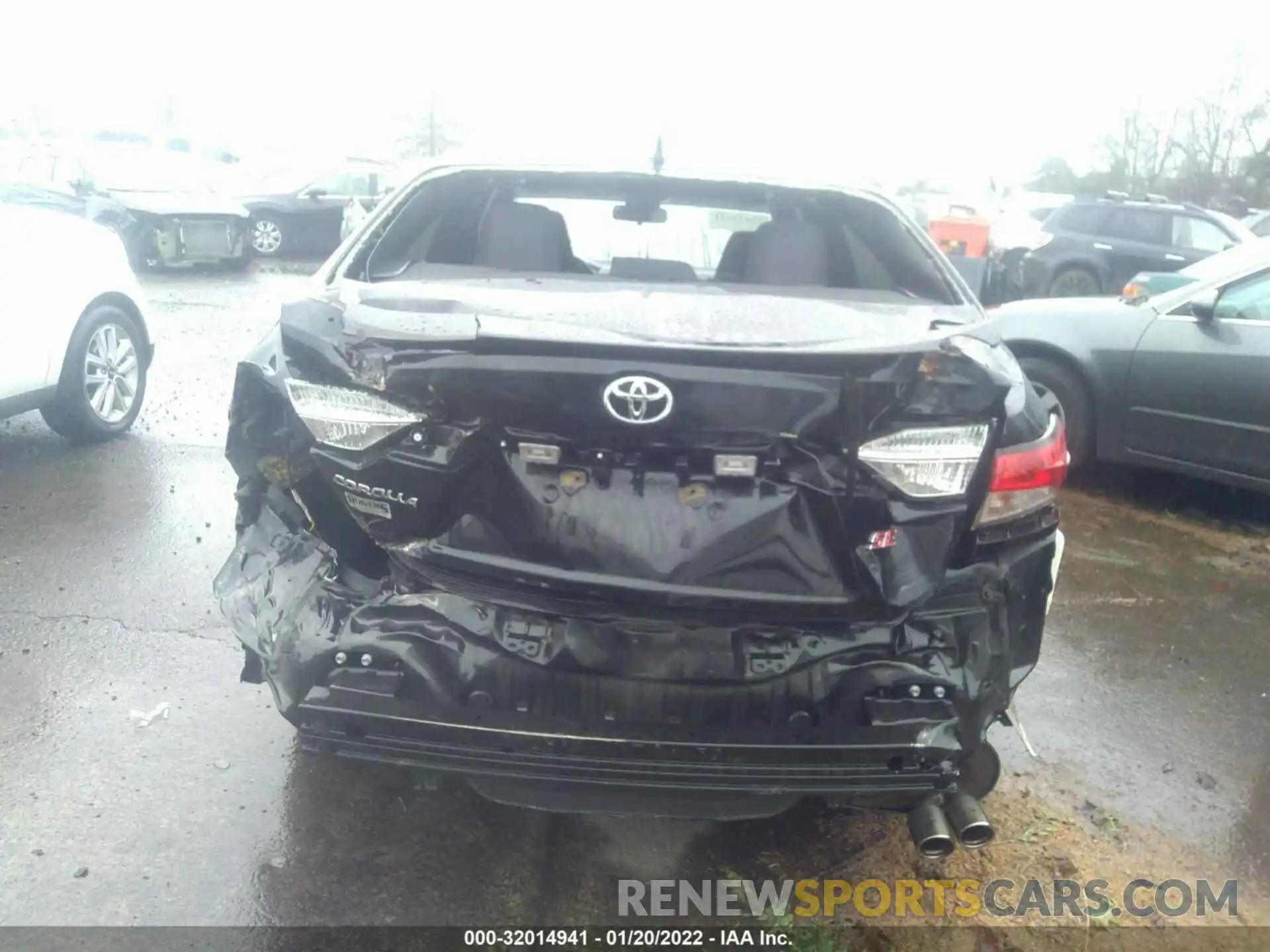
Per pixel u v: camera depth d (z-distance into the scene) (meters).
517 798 2.62
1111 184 52.31
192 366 8.66
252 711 3.68
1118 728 3.91
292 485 2.65
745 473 2.37
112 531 5.11
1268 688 4.27
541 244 3.53
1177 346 6.04
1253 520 6.27
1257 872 3.19
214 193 15.96
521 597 2.47
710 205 3.99
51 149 15.55
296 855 3.01
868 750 2.50
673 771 2.51
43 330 5.89
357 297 2.72
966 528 2.52
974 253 13.92
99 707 3.66
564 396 2.32
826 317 2.71
